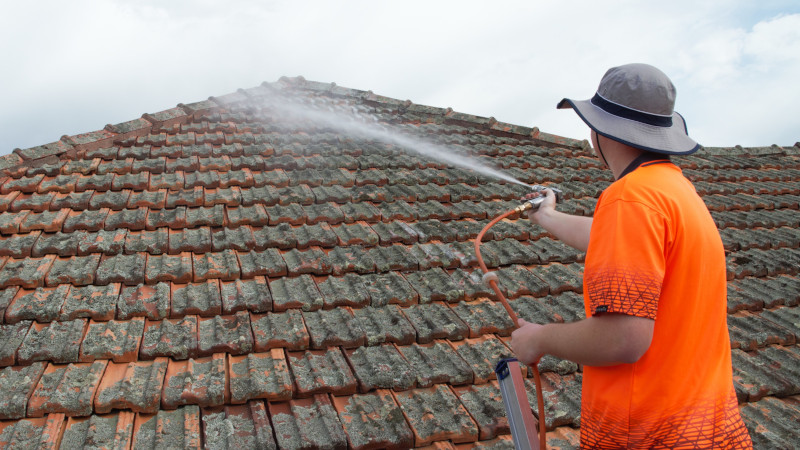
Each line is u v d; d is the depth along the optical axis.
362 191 4.91
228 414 2.81
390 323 3.48
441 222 4.67
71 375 2.91
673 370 1.67
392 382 3.06
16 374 2.91
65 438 2.62
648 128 1.79
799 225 5.61
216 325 3.29
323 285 3.75
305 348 3.23
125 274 3.61
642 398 1.68
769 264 4.75
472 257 4.19
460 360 3.27
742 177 6.80
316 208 4.60
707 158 7.42
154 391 2.81
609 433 1.74
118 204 4.37
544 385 3.27
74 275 3.55
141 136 5.56
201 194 4.57
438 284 3.90
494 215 4.88
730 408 1.73
